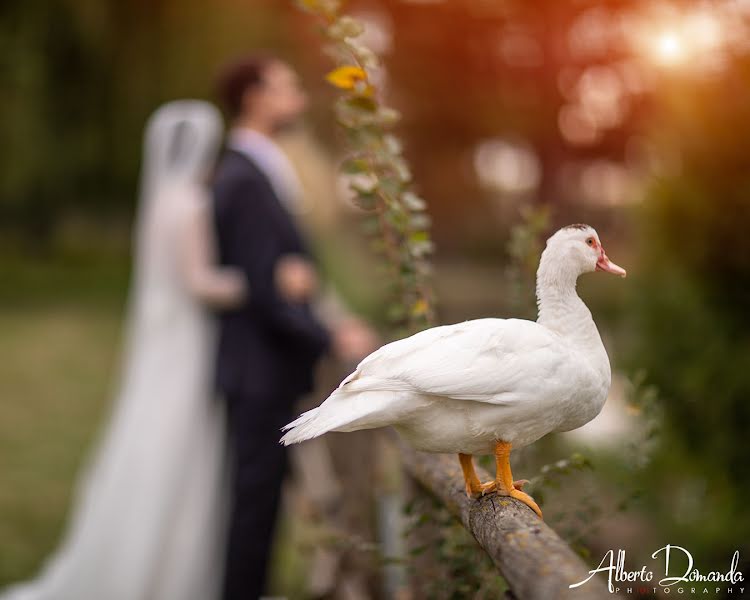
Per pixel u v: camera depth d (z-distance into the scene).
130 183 22.41
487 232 42.03
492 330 2.19
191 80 20.88
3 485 8.05
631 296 5.75
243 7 21.78
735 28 4.92
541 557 1.72
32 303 21.25
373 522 4.84
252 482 4.64
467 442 2.22
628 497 2.80
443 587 2.91
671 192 5.32
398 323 3.10
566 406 2.19
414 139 38.50
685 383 5.25
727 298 5.18
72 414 11.00
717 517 4.66
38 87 19.47
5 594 5.56
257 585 4.66
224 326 4.83
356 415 2.12
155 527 5.00
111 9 20.31
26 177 19.77
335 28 2.79
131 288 24.16
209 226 4.82
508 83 37.44
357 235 23.22
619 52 33.69
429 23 36.31
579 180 38.34
